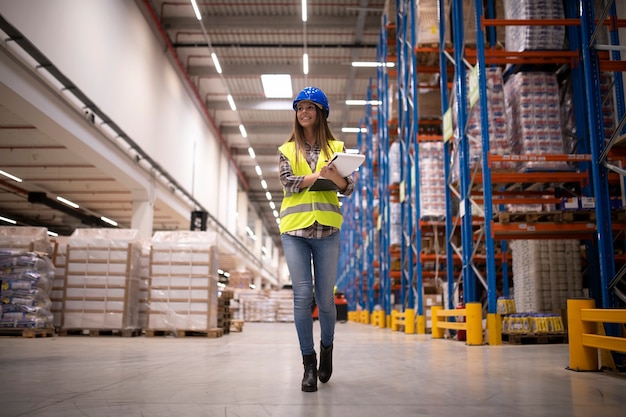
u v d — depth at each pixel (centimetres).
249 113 2648
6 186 2075
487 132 633
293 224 299
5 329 828
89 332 907
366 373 370
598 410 230
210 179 2673
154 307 886
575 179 666
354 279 2319
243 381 329
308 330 297
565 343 641
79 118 1235
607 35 694
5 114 1348
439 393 278
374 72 2102
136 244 940
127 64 1519
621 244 705
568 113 738
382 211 1409
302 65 2102
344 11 1775
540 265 716
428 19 895
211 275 897
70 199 2323
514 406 240
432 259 1002
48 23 1057
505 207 834
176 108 2045
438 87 1052
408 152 1032
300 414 224
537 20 662
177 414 223
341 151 315
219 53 2045
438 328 808
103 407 238
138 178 1672
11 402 251
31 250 859
